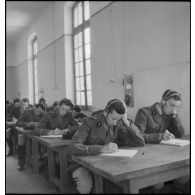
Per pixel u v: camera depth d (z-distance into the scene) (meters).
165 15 1.95
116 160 1.29
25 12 2.36
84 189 1.48
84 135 1.56
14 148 2.36
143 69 2.13
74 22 2.61
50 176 1.97
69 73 2.58
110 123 1.60
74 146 1.42
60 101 2.37
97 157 1.35
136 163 1.23
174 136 1.84
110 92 2.39
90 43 2.63
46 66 2.56
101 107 2.45
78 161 1.35
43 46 2.55
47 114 2.34
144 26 2.08
